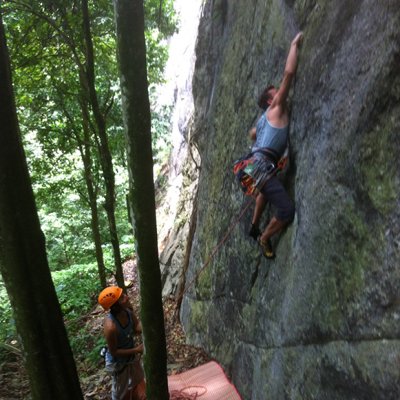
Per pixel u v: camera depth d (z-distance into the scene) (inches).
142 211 108.1
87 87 267.9
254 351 171.9
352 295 101.7
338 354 106.3
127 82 100.1
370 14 104.2
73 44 264.7
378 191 95.3
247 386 175.9
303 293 125.2
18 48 275.0
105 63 308.5
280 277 151.5
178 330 285.1
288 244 147.7
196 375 207.2
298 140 143.3
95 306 363.6
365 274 97.7
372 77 99.0
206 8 323.0
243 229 196.2
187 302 284.7
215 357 219.3
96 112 260.1
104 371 238.7
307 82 136.9
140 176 106.1
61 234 485.1
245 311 188.9
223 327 216.8
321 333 114.7
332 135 115.7
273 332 151.7
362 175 100.8
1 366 261.1
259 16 202.2
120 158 346.6
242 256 195.8
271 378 148.6
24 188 90.4
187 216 353.7
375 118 97.7
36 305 93.0
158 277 113.3
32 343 93.2
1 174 87.7
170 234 389.1
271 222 152.9
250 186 150.3
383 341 90.9
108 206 274.7
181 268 330.0
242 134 209.6
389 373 87.7
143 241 109.8
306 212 128.4
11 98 88.7
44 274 93.7
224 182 231.6
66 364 97.7
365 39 104.6
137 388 175.2
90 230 490.0
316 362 116.6
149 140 105.1
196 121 342.0
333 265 110.4
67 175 406.3
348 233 105.3
